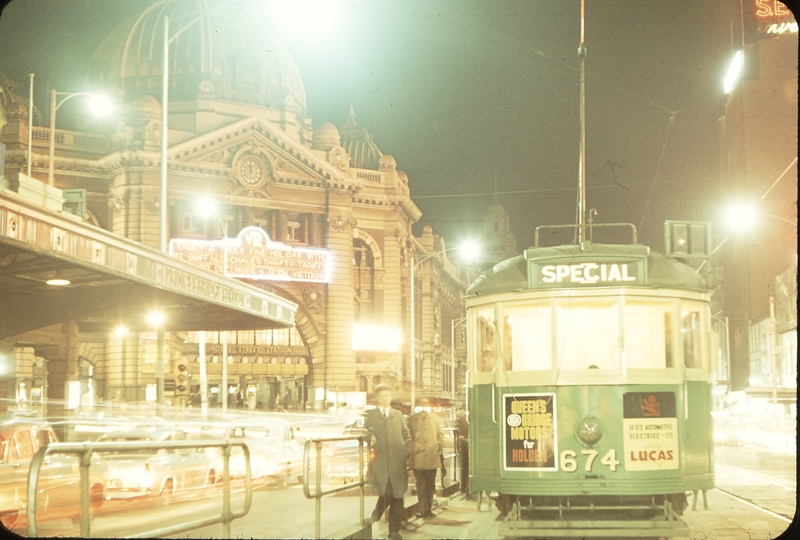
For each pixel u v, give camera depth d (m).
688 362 11.22
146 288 20.42
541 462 10.77
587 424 10.68
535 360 11.11
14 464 12.72
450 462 27.73
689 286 11.20
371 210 82.50
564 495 10.68
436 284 101.44
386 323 82.19
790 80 85.06
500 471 10.95
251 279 69.69
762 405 65.62
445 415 42.91
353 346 78.75
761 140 84.81
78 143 70.31
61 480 13.65
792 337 71.81
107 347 68.12
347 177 75.69
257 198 72.31
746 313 86.94
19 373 56.97
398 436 11.99
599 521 10.44
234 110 74.62
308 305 73.56
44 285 19.56
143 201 68.31
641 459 10.65
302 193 74.62
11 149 66.38
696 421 11.09
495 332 11.27
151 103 69.62
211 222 71.06
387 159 83.81
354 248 81.88
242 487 21.17
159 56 76.19
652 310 11.00
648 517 10.75
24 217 13.38
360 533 11.20
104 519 14.62
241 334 73.44
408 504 14.67
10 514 12.43
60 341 33.91
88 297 20.66
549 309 11.07
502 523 10.54
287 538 11.43
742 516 14.10
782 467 27.41
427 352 95.44
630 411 10.71
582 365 10.90
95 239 15.56
